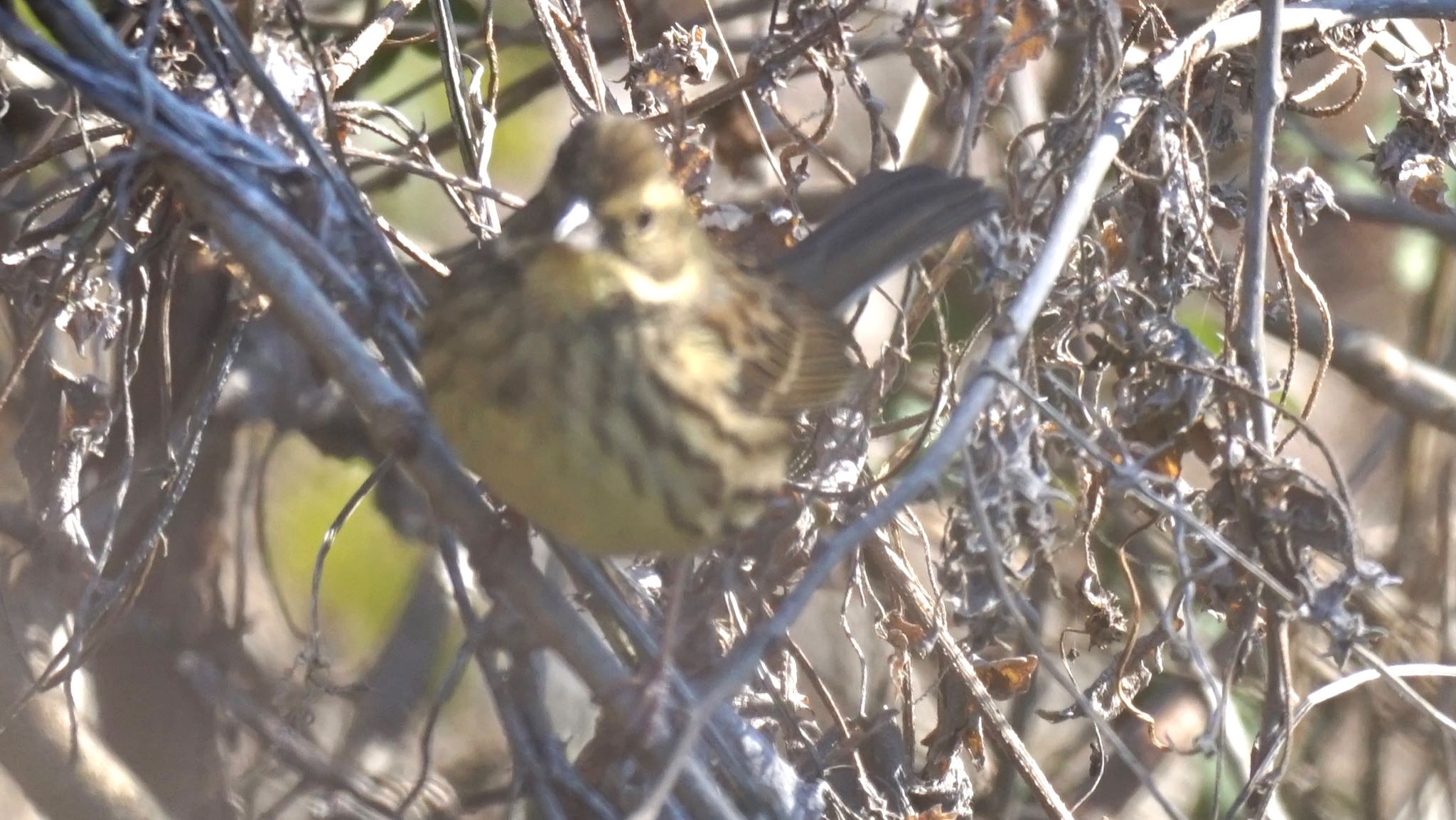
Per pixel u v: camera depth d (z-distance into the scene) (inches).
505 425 285.9
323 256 285.7
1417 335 565.6
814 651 459.2
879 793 352.2
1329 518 313.4
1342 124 586.9
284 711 372.5
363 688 359.3
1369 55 604.7
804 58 391.5
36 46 286.0
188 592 401.7
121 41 312.8
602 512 295.9
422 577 462.3
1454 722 303.9
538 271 288.4
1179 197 345.4
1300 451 595.2
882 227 350.3
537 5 370.3
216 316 379.6
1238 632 324.5
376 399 285.4
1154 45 381.4
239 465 450.9
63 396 331.0
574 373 287.9
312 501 473.4
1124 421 333.4
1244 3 368.5
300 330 283.6
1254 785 329.4
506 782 430.6
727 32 502.6
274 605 455.2
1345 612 309.7
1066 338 353.1
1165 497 326.6
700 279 311.7
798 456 360.8
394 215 492.7
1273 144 366.3
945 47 365.7
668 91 365.7
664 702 289.9
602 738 301.7
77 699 357.7
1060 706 495.5
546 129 529.3
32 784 328.2
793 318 328.5
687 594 340.2
